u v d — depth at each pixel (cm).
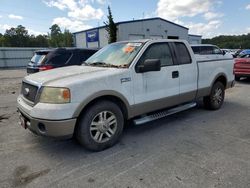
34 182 273
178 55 461
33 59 845
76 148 366
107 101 355
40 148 367
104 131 354
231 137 405
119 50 430
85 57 800
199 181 269
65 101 307
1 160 327
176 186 260
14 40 8181
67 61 764
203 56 534
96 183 269
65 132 311
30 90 340
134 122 395
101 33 3447
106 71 360
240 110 585
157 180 273
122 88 363
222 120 502
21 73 2012
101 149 355
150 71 382
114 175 286
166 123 485
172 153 344
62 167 307
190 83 482
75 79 325
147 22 3281
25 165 313
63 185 266
